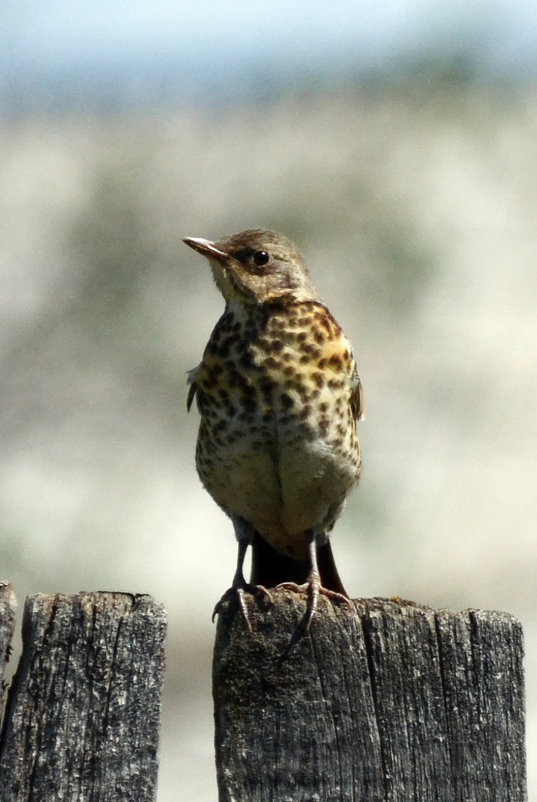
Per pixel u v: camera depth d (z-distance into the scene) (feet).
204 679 51.42
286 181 50.78
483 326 74.49
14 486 50.98
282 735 19.33
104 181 51.39
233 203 50.98
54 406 52.85
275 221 49.96
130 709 18.61
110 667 18.67
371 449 65.16
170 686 50.83
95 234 51.52
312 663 19.51
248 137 53.26
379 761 19.26
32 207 54.54
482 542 62.23
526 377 71.97
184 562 57.16
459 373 70.54
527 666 53.16
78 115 55.01
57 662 18.62
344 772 19.21
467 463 66.64
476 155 53.72
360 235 50.03
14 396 52.49
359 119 53.06
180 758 45.75
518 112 53.57
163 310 51.88
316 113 53.72
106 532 50.47
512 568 60.95
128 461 52.60
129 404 53.01
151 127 53.26
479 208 77.10
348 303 51.42
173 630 54.75
